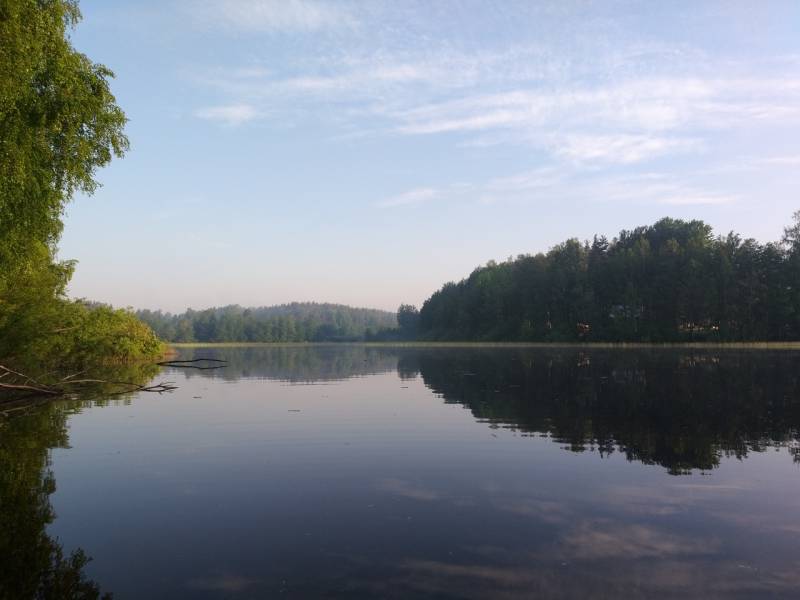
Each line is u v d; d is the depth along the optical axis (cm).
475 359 5406
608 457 1213
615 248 10844
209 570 665
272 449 1334
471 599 588
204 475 1101
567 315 10425
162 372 4100
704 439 1391
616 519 823
